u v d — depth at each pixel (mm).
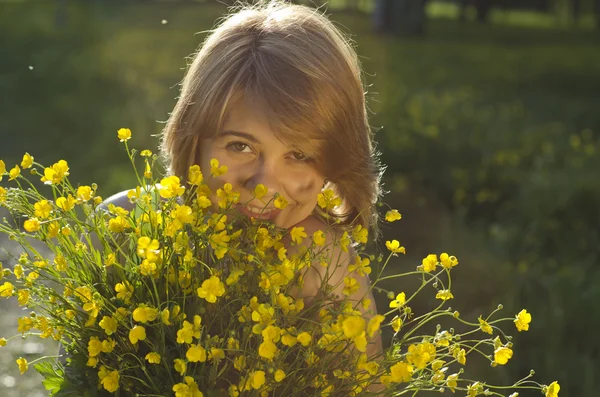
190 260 1530
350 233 1904
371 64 17391
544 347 4551
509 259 5879
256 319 1469
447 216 6688
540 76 17109
